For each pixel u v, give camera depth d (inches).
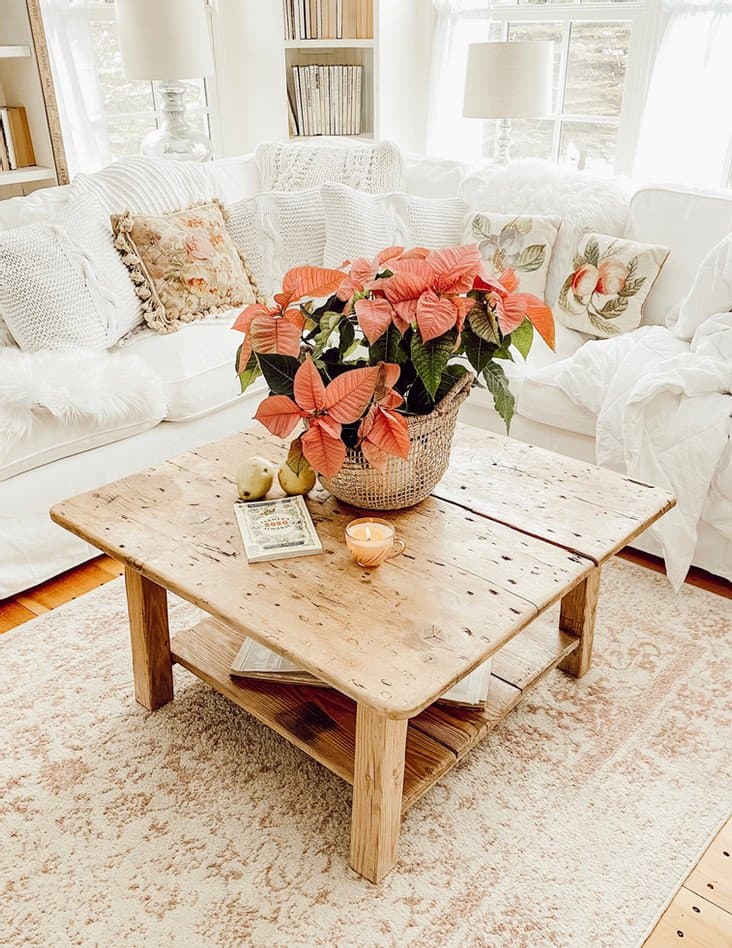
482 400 102.1
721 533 85.8
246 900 55.7
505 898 56.0
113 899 55.8
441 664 49.8
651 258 103.2
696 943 53.4
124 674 76.5
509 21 144.3
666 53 125.0
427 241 117.0
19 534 85.3
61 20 129.0
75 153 136.9
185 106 156.3
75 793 63.7
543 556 60.3
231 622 53.5
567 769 66.2
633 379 90.4
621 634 81.5
